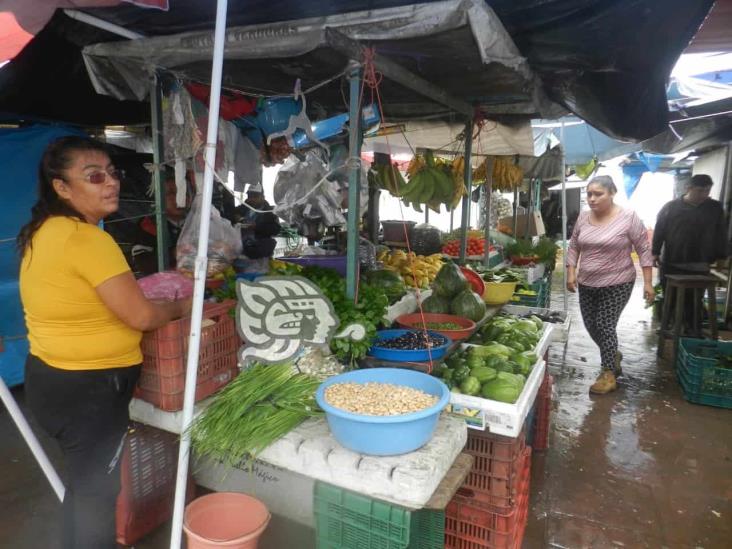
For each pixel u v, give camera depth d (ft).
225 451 5.92
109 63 8.25
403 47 7.18
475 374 7.24
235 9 7.43
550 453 10.87
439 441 5.51
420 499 4.88
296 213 11.43
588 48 8.44
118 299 5.20
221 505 6.53
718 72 18.28
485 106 12.30
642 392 14.38
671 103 15.97
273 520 7.75
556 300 29.43
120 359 5.67
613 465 10.44
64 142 5.23
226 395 6.17
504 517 6.71
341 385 6.07
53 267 5.12
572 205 41.50
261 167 10.56
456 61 7.96
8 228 12.82
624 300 13.98
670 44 8.37
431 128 14.74
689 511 8.95
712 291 16.14
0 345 11.67
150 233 13.52
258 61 7.46
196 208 7.89
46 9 5.84
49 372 5.45
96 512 5.87
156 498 7.97
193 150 8.06
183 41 7.28
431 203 10.61
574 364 16.90
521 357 8.11
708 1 7.12
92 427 5.64
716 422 12.48
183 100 8.07
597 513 8.87
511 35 8.15
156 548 7.63
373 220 15.12
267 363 6.53
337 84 8.95
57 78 12.05
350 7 7.26
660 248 18.89
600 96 10.62
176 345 6.24
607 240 13.60
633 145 21.86
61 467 9.89
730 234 22.97
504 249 22.94
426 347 7.53
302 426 5.89
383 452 5.17
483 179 19.70
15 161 12.87
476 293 10.83
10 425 11.50
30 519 8.38
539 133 23.39
